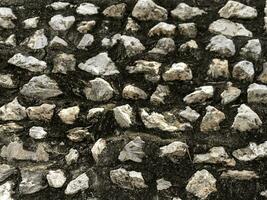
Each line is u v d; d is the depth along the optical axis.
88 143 2.54
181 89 2.59
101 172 2.45
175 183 2.39
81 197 2.43
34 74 2.72
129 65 2.67
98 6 2.84
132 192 2.40
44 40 2.79
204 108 2.52
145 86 2.62
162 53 2.67
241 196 2.34
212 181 2.37
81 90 2.66
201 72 2.61
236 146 2.42
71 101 2.65
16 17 2.88
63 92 2.67
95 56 2.71
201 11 2.75
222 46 2.62
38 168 2.52
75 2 2.87
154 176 2.41
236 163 2.38
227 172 2.37
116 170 2.44
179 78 2.60
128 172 2.43
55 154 2.55
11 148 2.59
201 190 2.36
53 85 2.69
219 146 2.43
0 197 2.46
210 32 2.69
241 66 2.57
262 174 2.36
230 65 2.60
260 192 2.34
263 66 2.57
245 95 2.52
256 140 2.42
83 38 2.77
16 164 2.55
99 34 2.77
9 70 2.75
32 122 2.63
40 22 2.85
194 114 2.51
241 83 2.56
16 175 2.52
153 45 2.70
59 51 2.76
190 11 2.75
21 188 2.48
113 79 2.65
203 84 2.58
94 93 2.64
